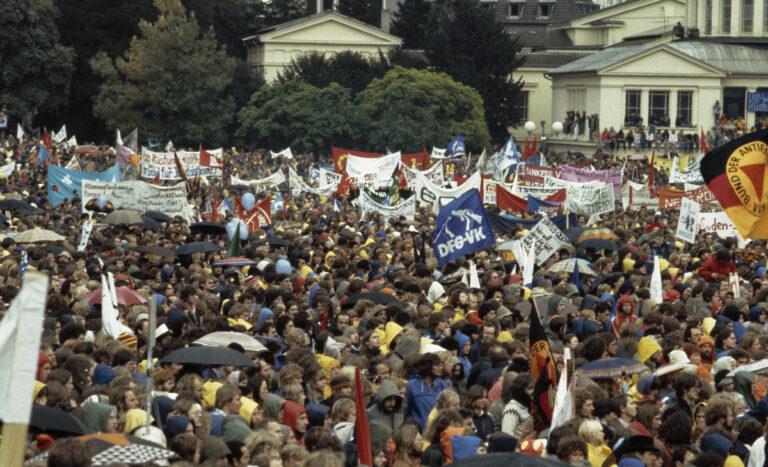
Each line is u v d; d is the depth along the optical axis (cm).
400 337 3369
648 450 2434
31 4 19088
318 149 19288
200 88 18475
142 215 6844
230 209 8188
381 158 9400
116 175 8188
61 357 2989
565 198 7581
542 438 2655
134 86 18550
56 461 1767
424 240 6062
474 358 3550
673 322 3656
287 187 11556
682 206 6175
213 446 2338
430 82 19550
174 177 10144
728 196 4212
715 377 3247
